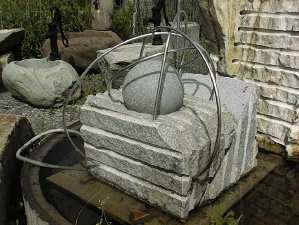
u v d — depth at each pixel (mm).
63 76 6168
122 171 2965
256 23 3953
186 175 2557
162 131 2555
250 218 2947
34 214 2830
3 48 7281
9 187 3547
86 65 7883
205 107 2938
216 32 4156
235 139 3111
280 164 3787
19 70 6145
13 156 3736
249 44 4074
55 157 3766
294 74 3764
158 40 7660
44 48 8062
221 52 4223
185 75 3725
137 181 2877
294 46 3707
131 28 9273
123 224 2721
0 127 3832
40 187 3111
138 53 6453
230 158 3104
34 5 8906
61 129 4043
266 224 2893
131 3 9742
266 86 4016
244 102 3176
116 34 9023
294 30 3670
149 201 2842
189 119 2738
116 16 9570
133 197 2957
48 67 6586
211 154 2779
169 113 2828
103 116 2893
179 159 2496
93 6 9312
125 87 2867
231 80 3455
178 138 2539
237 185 3299
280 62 3844
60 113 5973
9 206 3514
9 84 6387
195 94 3385
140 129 2660
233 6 3992
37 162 3404
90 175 3266
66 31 9188
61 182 3168
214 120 2846
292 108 3838
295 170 3689
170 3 8391
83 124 3105
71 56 7691
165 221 2697
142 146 2695
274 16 3797
